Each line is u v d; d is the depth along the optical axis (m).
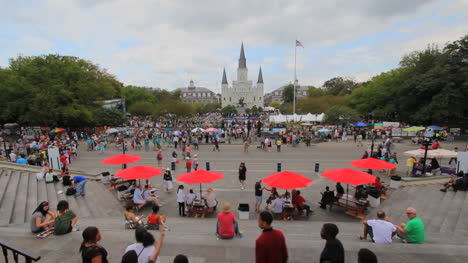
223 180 18.52
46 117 40.22
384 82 55.34
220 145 35.38
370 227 7.62
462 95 38.53
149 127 54.53
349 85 93.38
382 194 14.16
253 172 20.66
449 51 42.09
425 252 6.39
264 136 41.44
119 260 5.93
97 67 61.62
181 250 6.45
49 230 7.39
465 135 36.00
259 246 4.18
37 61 45.31
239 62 175.50
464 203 11.19
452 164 21.97
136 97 91.00
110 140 38.12
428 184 14.51
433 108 40.03
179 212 12.29
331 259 4.25
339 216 11.93
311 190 16.05
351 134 44.84
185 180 11.39
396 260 6.03
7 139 34.38
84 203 12.64
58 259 5.95
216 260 5.98
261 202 13.92
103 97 52.66
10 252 6.44
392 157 18.75
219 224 7.31
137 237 4.60
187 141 35.97
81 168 22.44
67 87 43.28
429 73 41.81
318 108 64.25
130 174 12.05
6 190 12.03
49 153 19.38
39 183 14.02
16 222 9.12
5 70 45.16
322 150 30.56
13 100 41.06
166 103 76.62
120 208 12.88
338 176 11.19
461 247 6.66
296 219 11.59
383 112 54.88
